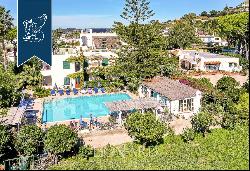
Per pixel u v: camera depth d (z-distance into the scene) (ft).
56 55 203.10
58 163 100.12
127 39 210.38
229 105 135.54
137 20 219.20
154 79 185.68
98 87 198.49
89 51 223.71
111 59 212.84
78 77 203.21
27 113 150.61
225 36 327.26
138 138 108.37
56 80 204.74
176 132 122.93
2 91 148.46
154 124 107.24
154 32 210.18
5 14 215.92
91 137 121.49
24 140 100.78
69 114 155.84
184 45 345.31
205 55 238.48
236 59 227.81
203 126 116.57
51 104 172.96
